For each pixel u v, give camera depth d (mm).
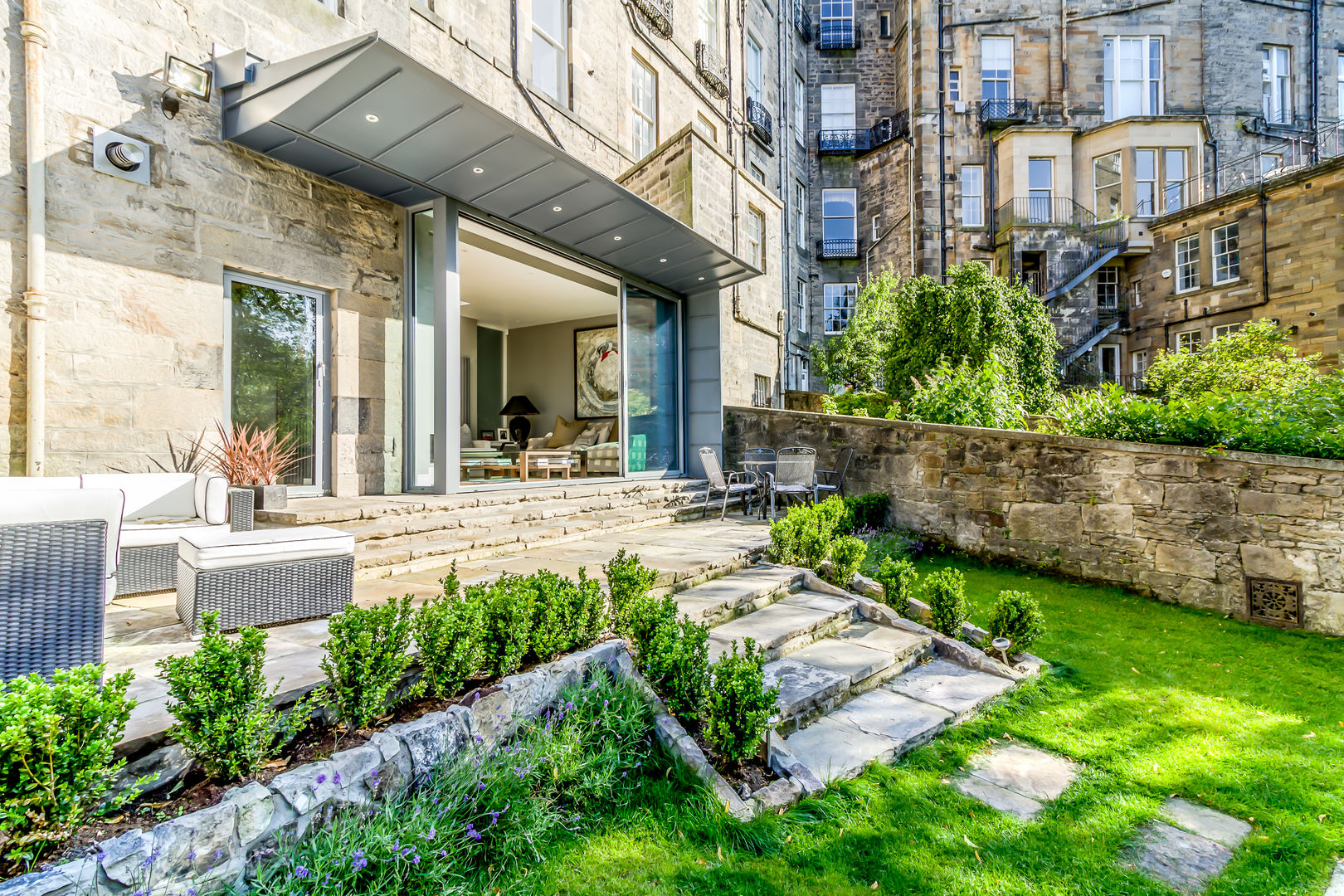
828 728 2834
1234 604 4621
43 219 3754
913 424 6711
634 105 10602
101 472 4020
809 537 4766
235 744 1661
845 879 1904
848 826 2164
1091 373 15750
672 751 2348
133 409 4164
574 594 2758
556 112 8289
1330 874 2008
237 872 1512
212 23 4609
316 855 1595
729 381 10445
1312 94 17859
